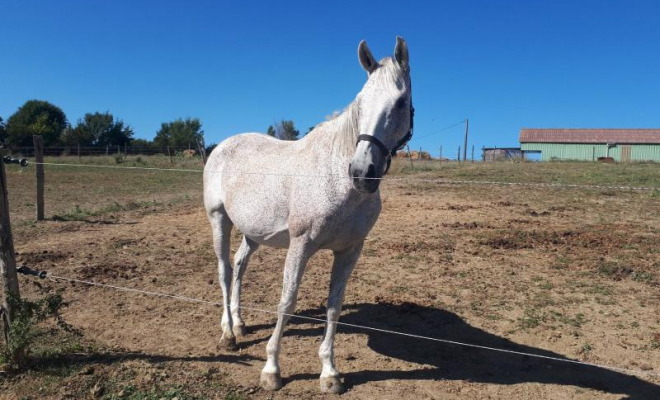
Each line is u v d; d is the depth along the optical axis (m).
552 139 47.53
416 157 34.88
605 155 45.22
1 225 3.65
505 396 3.64
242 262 4.74
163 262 7.06
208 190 4.66
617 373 4.00
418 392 3.66
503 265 7.10
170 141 58.84
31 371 3.68
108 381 3.60
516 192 15.27
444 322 5.06
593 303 5.59
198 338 4.53
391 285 6.23
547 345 4.53
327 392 3.60
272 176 3.75
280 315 3.58
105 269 6.51
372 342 4.59
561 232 9.24
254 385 3.67
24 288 5.68
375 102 3.18
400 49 3.31
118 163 28.69
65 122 61.34
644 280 6.36
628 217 11.02
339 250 3.73
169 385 3.57
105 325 4.75
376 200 3.55
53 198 13.80
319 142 3.54
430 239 8.77
